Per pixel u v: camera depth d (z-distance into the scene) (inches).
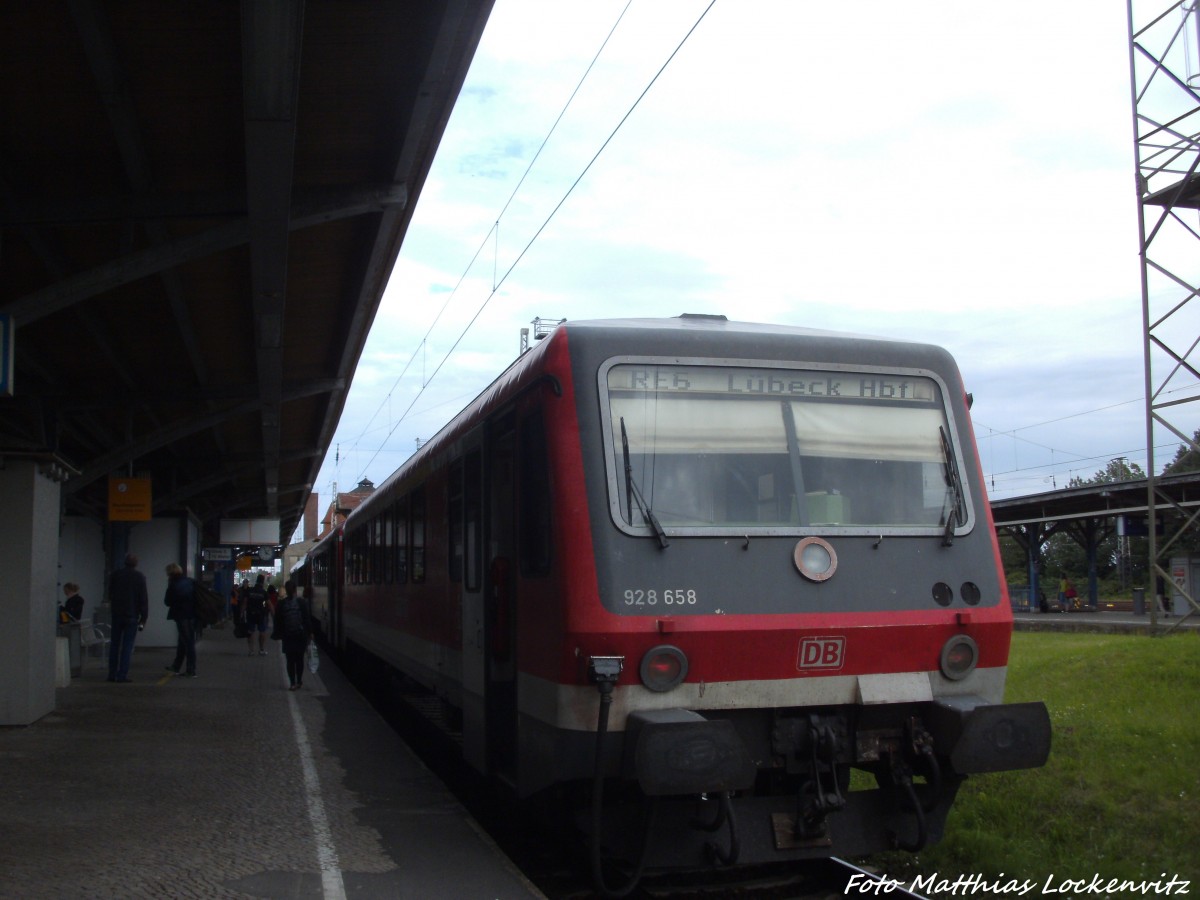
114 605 655.1
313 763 386.9
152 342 689.0
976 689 249.4
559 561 230.5
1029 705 237.3
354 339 725.9
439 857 262.2
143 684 646.5
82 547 976.9
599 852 220.1
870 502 249.8
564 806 255.0
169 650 1008.2
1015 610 1872.5
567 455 233.8
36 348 668.1
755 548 237.0
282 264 456.4
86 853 259.9
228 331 673.6
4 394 384.5
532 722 249.1
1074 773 337.4
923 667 244.2
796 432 248.4
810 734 236.7
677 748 211.6
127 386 790.5
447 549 362.6
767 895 257.4
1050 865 276.1
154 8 314.7
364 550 650.8
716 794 237.5
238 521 1899.6
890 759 244.8
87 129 394.0
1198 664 475.5
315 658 950.4
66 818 296.2
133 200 412.5
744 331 252.5
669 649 225.5
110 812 304.2
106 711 511.2
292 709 544.7
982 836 291.4
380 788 345.1
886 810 247.3
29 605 452.4
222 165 432.5
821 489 246.7
